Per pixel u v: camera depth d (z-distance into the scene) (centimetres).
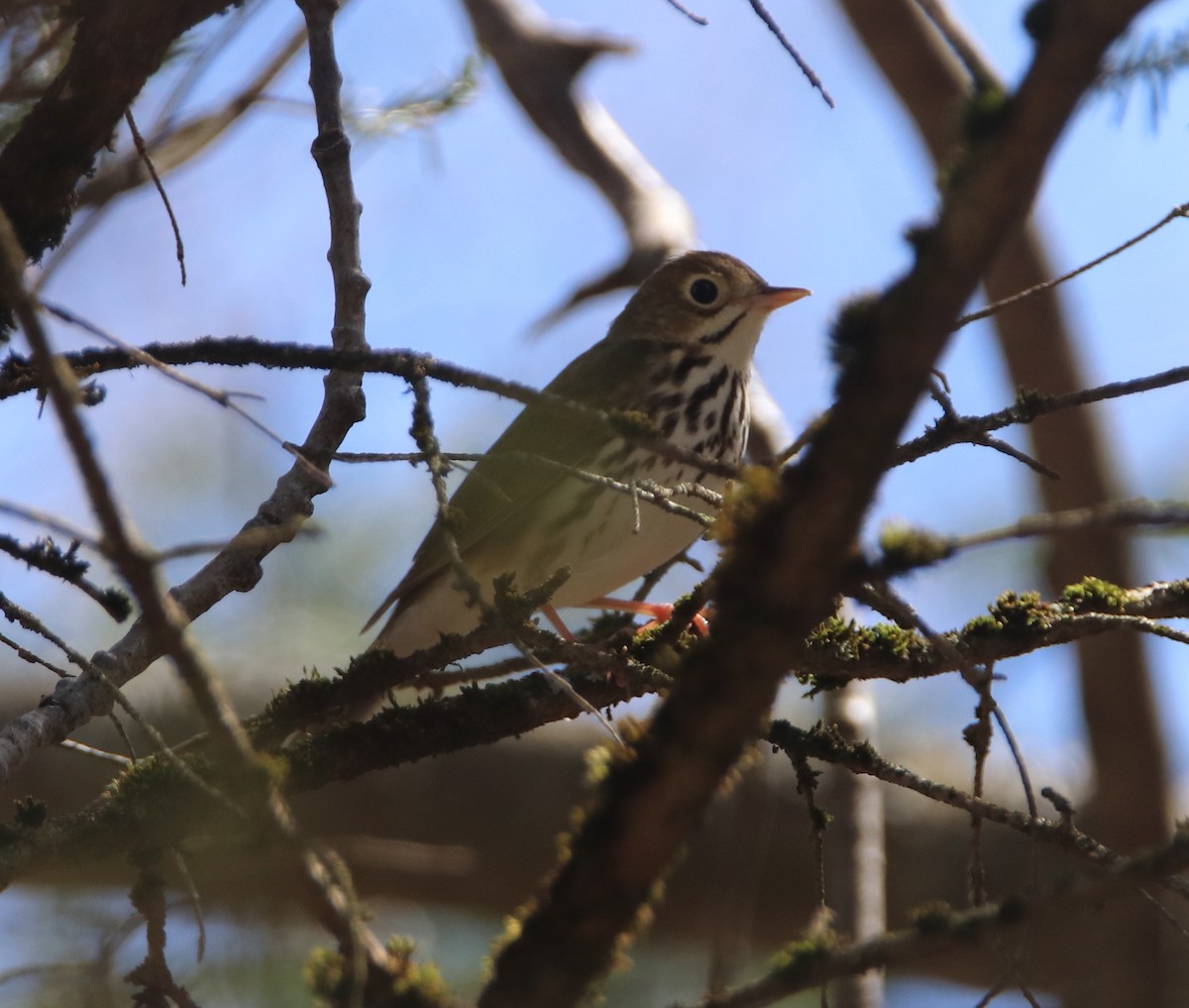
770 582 501
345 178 755
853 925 1098
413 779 1395
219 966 1195
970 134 443
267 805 532
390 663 796
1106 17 401
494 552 1212
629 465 1198
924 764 1470
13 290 455
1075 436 1515
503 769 1409
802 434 652
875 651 818
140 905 624
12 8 718
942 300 447
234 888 1191
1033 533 478
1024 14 426
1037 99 417
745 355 1317
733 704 525
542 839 1394
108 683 599
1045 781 1511
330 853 562
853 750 745
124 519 469
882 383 461
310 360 679
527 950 567
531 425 1220
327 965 600
